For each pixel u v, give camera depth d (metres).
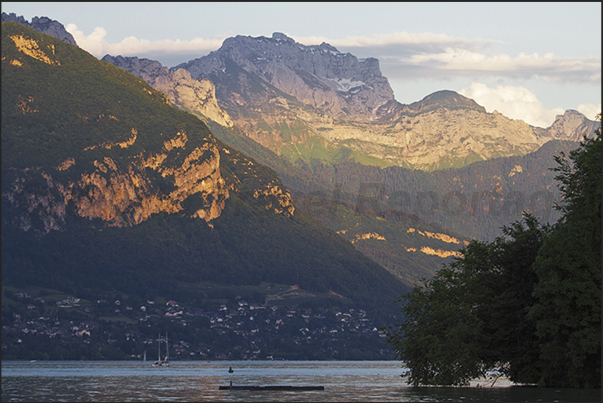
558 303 66.75
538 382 73.81
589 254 68.12
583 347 65.44
